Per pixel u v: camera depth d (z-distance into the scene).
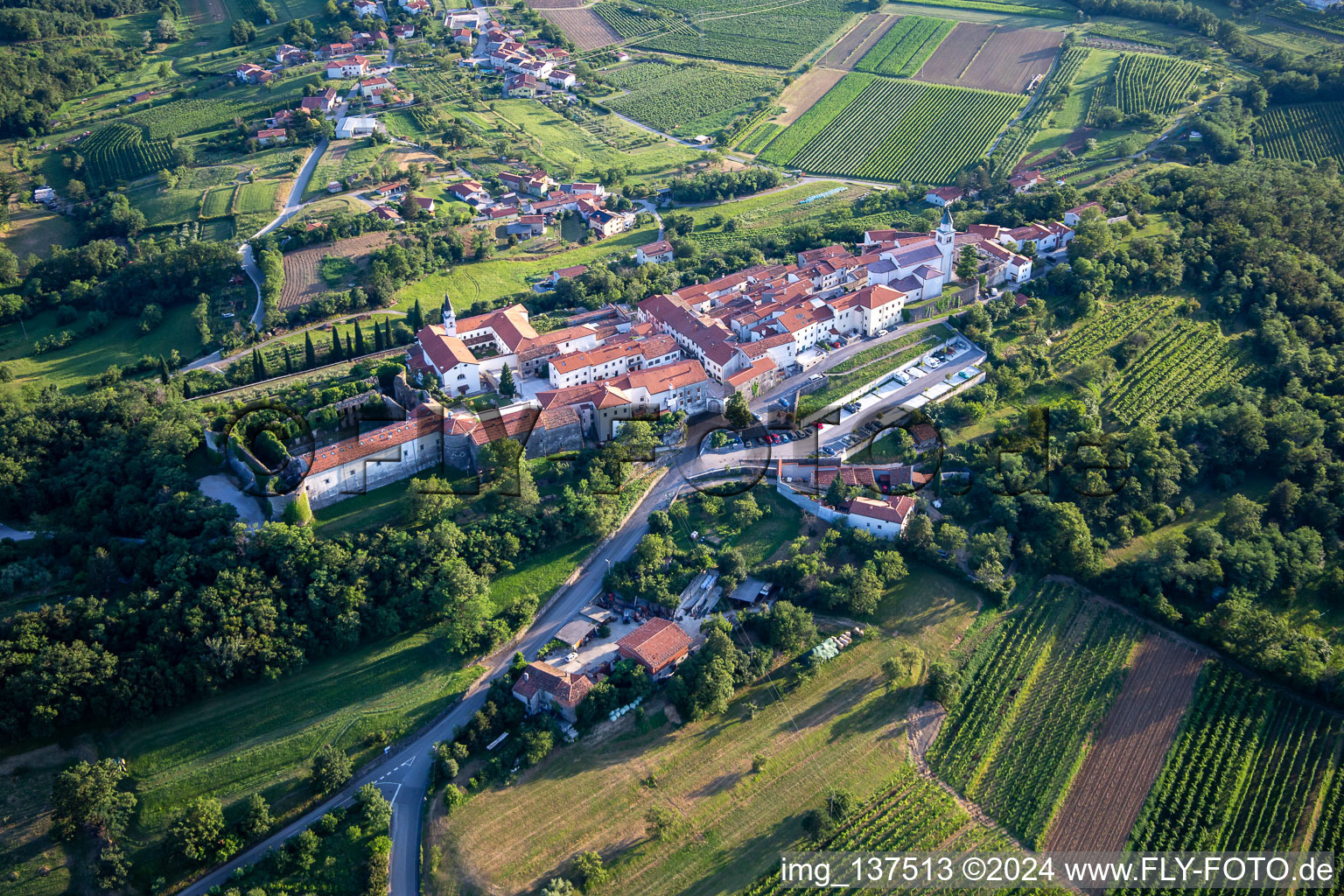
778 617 197.88
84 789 165.25
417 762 179.88
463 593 195.62
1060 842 172.50
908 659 198.12
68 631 189.12
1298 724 192.62
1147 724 192.00
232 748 180.88
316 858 164.75
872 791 178.00
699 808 173.38
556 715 185.75
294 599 196.88
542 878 161.75
